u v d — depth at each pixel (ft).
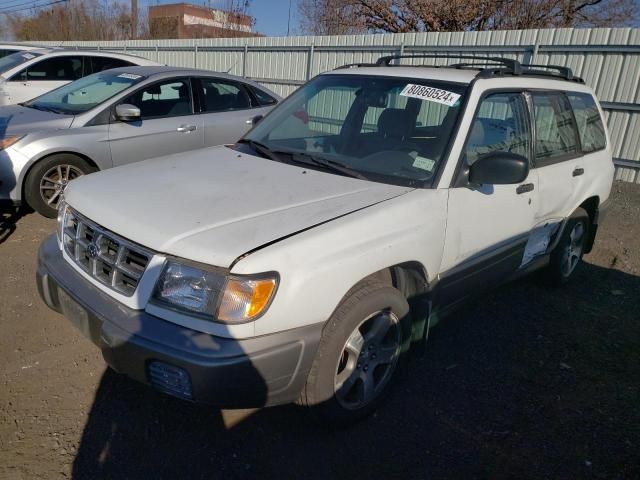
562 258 15.40
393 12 62.90
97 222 8.70
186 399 7.47
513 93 12.16
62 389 9.96
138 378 7.70
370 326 9.40
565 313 14.60
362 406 9.46
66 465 8.26
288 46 45.37
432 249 9.75
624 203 26.84
